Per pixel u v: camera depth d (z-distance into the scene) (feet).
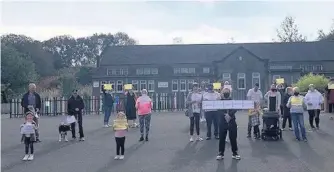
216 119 55.77
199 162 40.63
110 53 249.55
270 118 54.08
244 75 221.05
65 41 305.73
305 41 252.42
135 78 240.53
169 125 74.59
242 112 102.99
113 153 46.85
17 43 236.63
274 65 239.30
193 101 54.85
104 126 75.72
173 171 36.76
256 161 40.63
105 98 76.28
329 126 67.72
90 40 320.91
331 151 45.83
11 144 55.26
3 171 37.86
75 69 269.23
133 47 253.65
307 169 36.83
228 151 46.37
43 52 252.83
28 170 38.27
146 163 40.65
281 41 260.42
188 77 237.25
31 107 53.16
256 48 248.52
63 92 169.78
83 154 46.52
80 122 57.93
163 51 249.96
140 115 55.83
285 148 48.03
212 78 233.35
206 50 249.34
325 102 90.89
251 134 59.72
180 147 49.90
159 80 239.71
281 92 68.85
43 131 69.62
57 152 48.03
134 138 58.13
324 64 239.50
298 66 239.09
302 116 53.57
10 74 178.29
